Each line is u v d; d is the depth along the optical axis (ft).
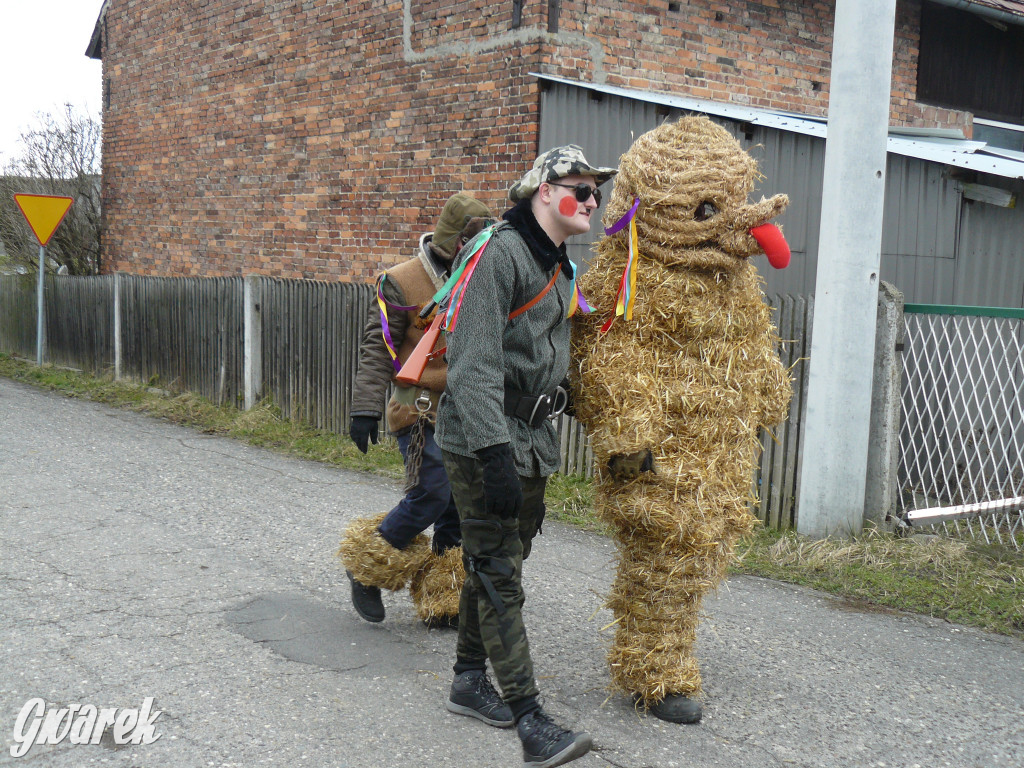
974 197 20.26
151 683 11.35
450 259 12.74
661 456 10.20
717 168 9.96
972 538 17.80
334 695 11.22
